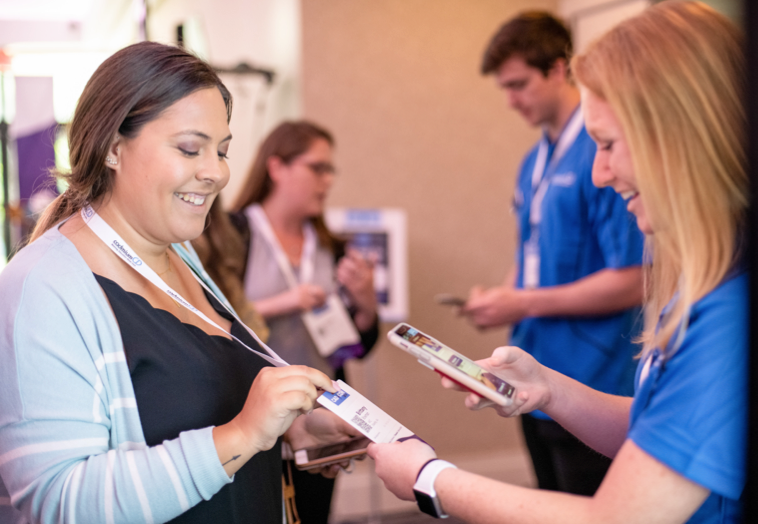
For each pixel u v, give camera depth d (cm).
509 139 372
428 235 359
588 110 88
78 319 91
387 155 351
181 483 87
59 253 94
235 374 109
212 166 98
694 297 77
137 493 86
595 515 78
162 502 87
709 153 77
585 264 195
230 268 171
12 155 342
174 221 99
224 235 174
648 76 80
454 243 364
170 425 96
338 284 245
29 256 94
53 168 101
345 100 342
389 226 319
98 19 510
